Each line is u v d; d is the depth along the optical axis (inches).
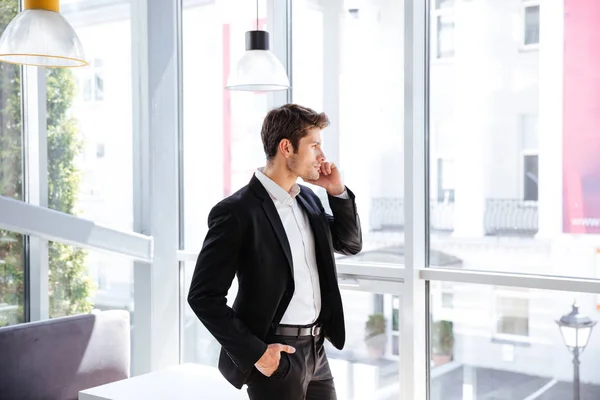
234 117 164.1
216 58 166.2
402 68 138.9
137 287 170.6
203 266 103.0
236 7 161.6
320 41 149.6
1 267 156.8
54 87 164.7
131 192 171.9
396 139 140.6
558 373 125.3
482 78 131.0
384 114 141.9
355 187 146.7
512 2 127.2
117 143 171.3
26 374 138.3
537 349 127.2
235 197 105.8
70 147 167.3
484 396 133.3
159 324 169.5
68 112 166.9
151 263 167.9
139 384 136.9
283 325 105.6
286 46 154.4
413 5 131.3
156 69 165.8
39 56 112.0
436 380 138.6
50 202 164.7
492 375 132.2
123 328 158.9
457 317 135.4
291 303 106.2
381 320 143.5
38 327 141.6
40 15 104.8
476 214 132.7
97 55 171.0
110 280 171.6
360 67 144.3
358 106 145.2
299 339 106.3
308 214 110.3
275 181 108.9
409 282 134.7
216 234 103.5
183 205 174.7
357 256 147.0
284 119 106.8
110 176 171.3
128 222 172.4
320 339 109.5
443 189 136.1
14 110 159.3
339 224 113.7
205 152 169.8
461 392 135.8
